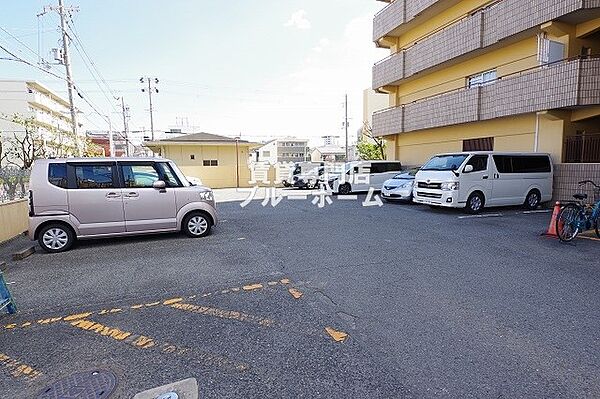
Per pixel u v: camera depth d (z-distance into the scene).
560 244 6.31
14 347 3.02
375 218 9.45
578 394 2.29
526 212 10.14
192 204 7.18
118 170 6.71
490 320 3.34
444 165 10.32
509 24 11.26
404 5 15.93
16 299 4.11
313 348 2.89
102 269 5.19
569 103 9.55
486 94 12.22
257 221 9.24
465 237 6.94
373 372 2.55
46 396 2.37
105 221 6.54
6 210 7.21
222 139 30.05
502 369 2.56
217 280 4.61
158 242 6.86
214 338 3.09
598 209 6.80
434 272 4.79
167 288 4.36
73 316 3.62
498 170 10.19
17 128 33.62
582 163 10.24
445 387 2.37
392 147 18.72
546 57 10.21
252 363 2.69
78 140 21.95
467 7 13.71
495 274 4.68
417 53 15.59
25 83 40.31
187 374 2.57
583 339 2.97
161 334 3.19
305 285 4.36
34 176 6.19
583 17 9.80
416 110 15.73
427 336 3.05
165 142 27.59
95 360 2.79
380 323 3.31
